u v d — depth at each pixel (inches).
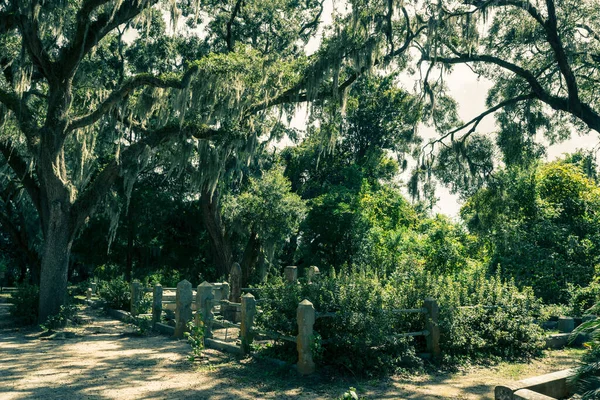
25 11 572.1
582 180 943.0
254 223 1128.8
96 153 892.6
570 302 657.6
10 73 726.5
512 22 922.7
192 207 1348.4
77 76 743.1
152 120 971.3
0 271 1461.6
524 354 422.3
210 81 639.8
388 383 318.3
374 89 1473.9
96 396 279.3
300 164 1601.9
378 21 692.1
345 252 1224.8
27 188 688.4
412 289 404.2
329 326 342.3
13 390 292.0
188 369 349.1
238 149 735.1
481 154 932.0
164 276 1405.0
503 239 872.9
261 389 296.4
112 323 625.0
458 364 378.6
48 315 610.9
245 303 388.8
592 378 196.9
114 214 786.2
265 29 1027.3
